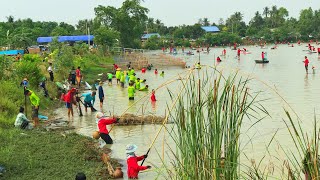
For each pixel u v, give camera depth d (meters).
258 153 14.66
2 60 28.61
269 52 94.75
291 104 25.03
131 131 19.31
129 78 39.25
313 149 5.66
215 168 6.00
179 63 61.53
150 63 64.06
